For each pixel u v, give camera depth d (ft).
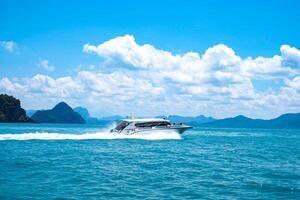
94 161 90.68
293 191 56.59
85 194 52.90
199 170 78.59
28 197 50.11
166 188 58.29
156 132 164.14
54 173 70.28
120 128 166.09
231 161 96.32
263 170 79.46
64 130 352.49
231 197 52.44
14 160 88.58
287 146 163.43
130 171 75.41
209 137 237.25
